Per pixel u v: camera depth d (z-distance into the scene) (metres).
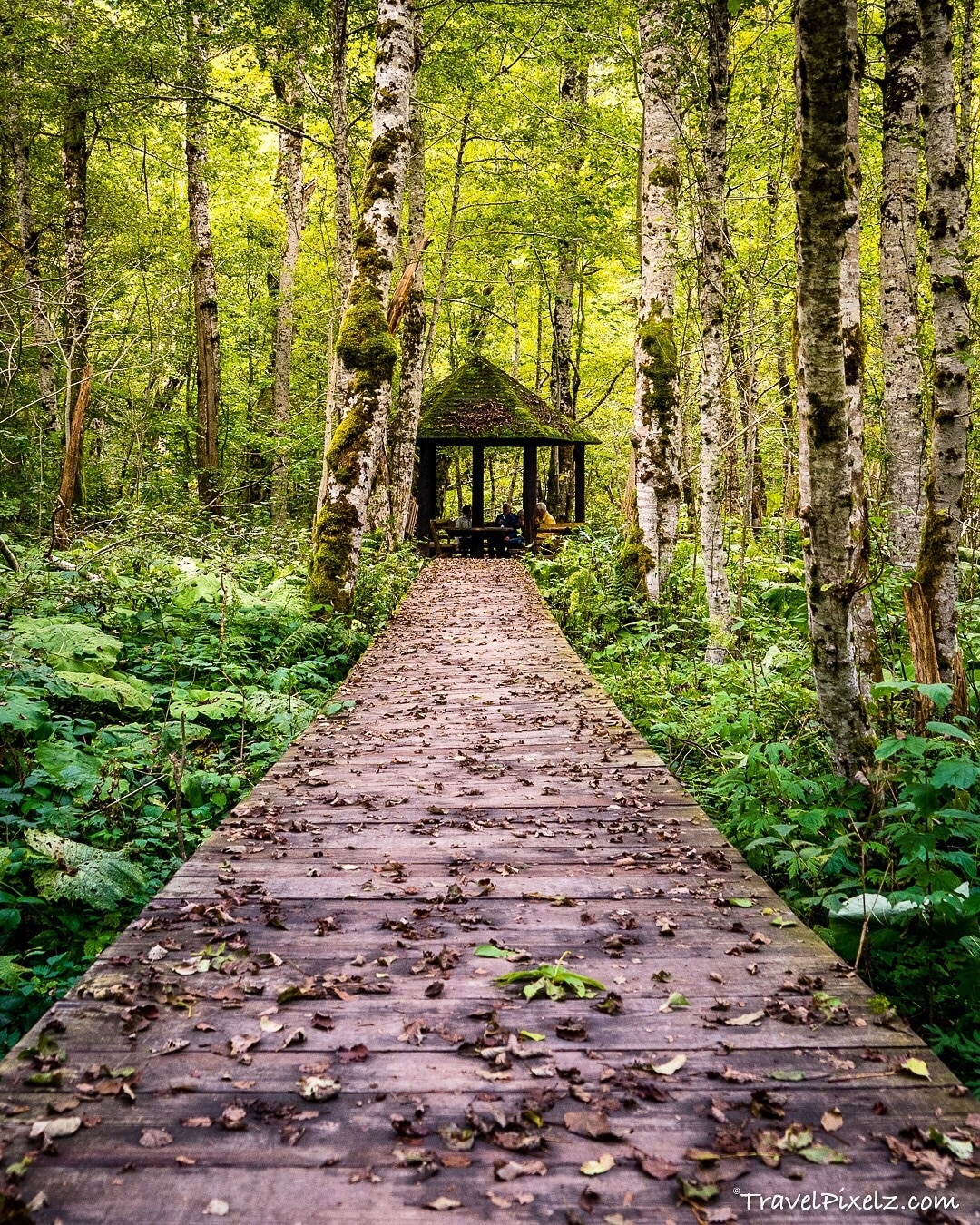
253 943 3.39
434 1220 2.00
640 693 7.83
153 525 11.36
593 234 20.31
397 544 18.47
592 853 4.33
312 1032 2.78
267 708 6.91
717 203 8.81
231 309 25.12
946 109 5.16
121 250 18.14
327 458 11.14
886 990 3.73
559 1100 2.43
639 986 3.06
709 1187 2.07
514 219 21.53
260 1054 2.64
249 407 25.39
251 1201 2.05
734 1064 2.60
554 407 25.20
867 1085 2.49
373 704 7.54
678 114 10.39
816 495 4.39
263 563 12.24
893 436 9.42
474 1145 2.25
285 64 15.90
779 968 3.19
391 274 11.39
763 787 4.88
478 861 4.22
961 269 5.16
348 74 16.17
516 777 5.57
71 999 2.96
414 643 10.23
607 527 21.25
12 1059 2.59
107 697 6.38
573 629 11.51
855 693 4.65
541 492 28.02
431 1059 2.63
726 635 7.91
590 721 6.90
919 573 5.16
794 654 6.71
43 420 15.25
